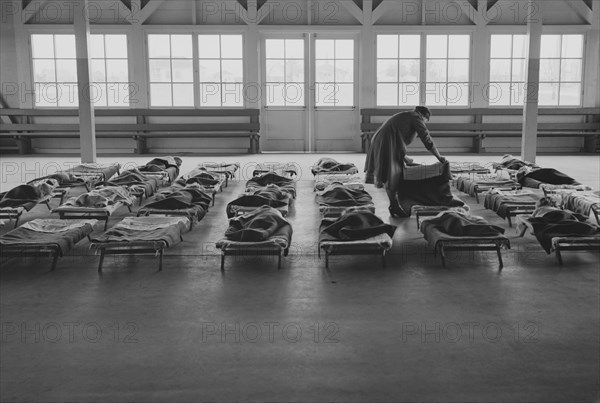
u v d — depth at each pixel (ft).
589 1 48.93
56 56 49.34
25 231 18.39
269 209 19.49
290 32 49.11
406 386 10.40
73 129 48.96
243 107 49.75
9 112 48.83
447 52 49.34
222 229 22.52
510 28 48.73
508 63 49.60
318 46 49.44
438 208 22.44
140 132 49.19
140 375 10.85
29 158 46.26
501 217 23.38
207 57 49.19
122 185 27.68
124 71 49.19
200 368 11.10
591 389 10.27
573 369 11.00
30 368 11.15
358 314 13.80
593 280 16.16
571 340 12.29
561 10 49.19
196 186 26.86
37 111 49.11
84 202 22.50
